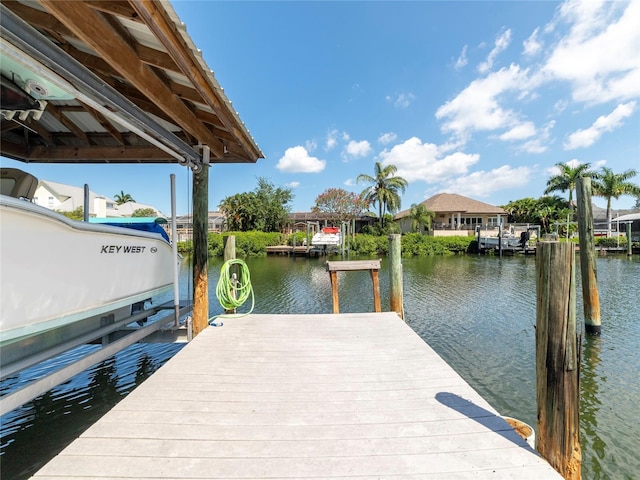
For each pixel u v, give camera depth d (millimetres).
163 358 5379
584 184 6453
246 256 24969
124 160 4332
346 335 3738
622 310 8141
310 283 13078
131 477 1502
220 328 4047
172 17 1686
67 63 1809
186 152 3535
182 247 21719
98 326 3078
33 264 2104
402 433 1854
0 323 1891
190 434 1842
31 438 3365
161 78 2512
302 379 2574
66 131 4090
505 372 4836
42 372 4629
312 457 1651
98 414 3783
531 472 1538
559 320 1582
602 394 4188
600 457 3109
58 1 1459
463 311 8375
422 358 3014
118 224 4285
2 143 3836
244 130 3355
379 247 25625
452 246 26125
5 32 1440
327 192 28500
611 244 23391
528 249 23984
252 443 1765
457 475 1520
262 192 31609
